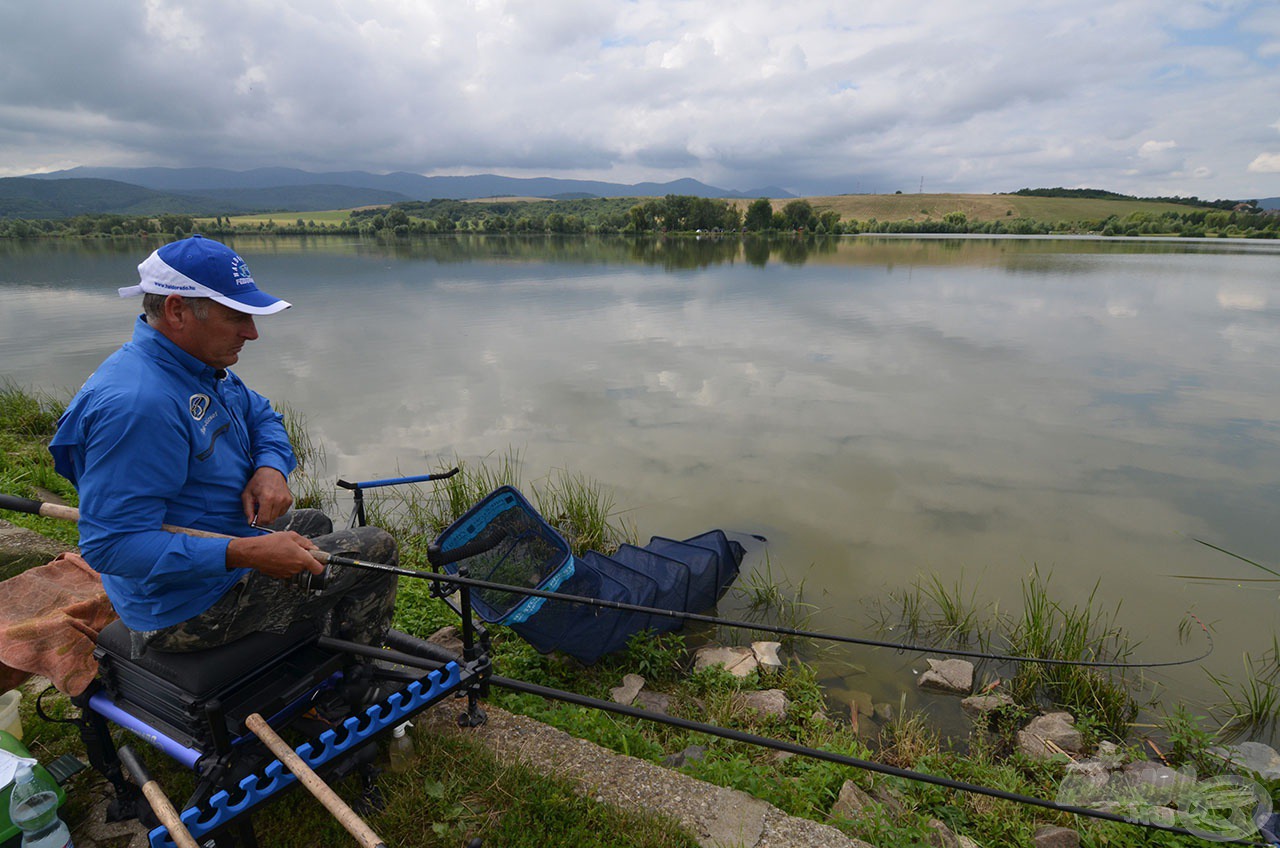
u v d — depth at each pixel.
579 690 4.62
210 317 2.31
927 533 6.94
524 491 7.72
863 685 4.95
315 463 8.66
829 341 16.20
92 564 2.20
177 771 2.94
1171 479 8.25
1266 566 6.33
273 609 2.61
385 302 23.55
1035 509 7.46
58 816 2.80
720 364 13.88
